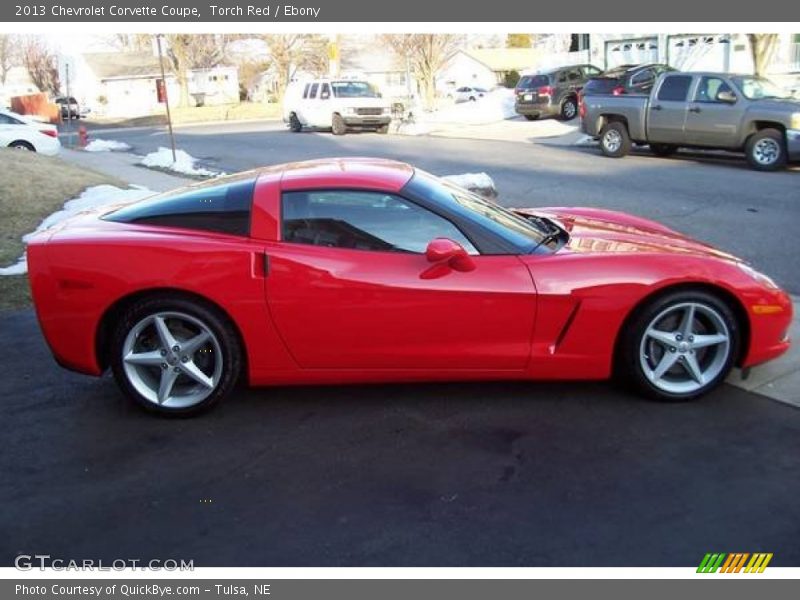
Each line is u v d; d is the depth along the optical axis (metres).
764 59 18.31
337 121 24.39
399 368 4.03
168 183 14.11
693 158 15.32
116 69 64.50
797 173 12.95
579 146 18.02
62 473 3.54
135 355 4.01
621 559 2.82
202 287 3.88
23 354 5.09
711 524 3.00
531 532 2.99
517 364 4.02
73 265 3.93
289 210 4.00
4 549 2.97
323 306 3.90
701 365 4.14
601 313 3.94
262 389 4.44
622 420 3.91
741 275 4.03
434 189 4.22
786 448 3.58
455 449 3.67
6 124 18.75
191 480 3.46
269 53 54.41
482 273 3.91
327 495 3.30
